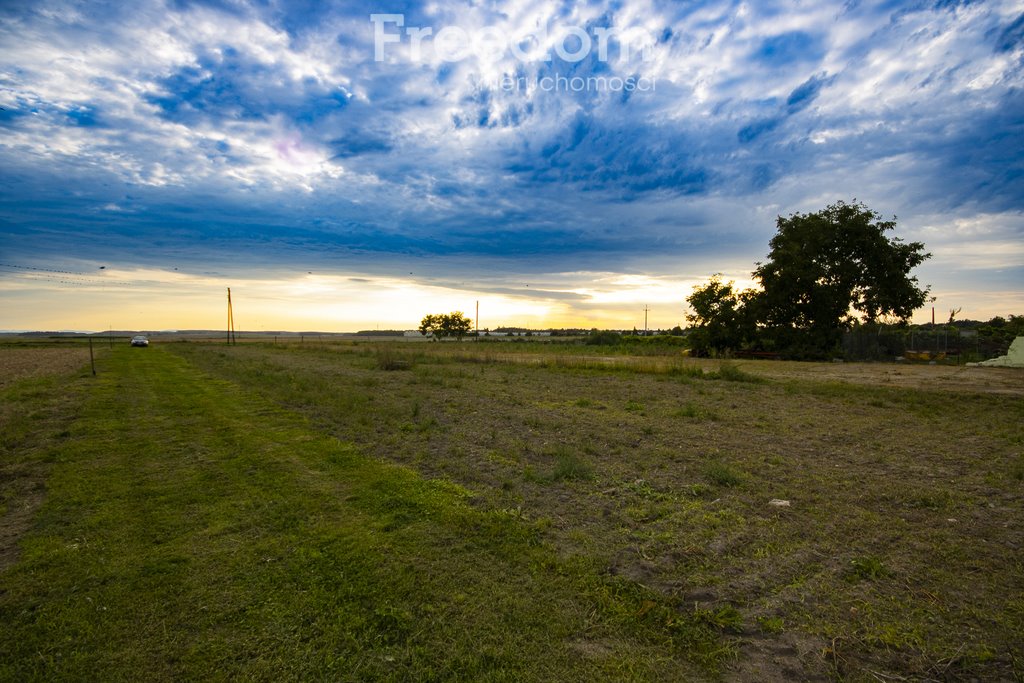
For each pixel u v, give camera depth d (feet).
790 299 114.32
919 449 25.17
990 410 37.45
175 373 67.46
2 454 24.12
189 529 15.03
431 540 14.20
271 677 8.75
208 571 12.42
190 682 8.64
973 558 13.20
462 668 8.95
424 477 20.20
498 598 11.22
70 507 16.87
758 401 42.22
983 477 20.44
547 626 10.23
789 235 116.06
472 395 44.27
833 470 21.39
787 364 94.53
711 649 9.53
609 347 145.79
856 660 9.18
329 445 25.25
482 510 16.61
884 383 56.65
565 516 16.14
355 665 9.04
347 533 14.65
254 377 58.70
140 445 25.62
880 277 109.50
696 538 14.42
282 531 14.87
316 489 18.60
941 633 9.94
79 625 10.23
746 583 11.93
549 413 35.09
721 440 27.02
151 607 10.87
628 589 11.62
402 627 10.09
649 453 24.22
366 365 82.02
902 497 17.93
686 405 38.78
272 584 11.81
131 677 8.77
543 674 8.81
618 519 15.89
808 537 14.53
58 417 34.06
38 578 12.09
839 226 110.42
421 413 34.55
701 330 122.62
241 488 18.79
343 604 10.96
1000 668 8.89
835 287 110.01
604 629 10.18
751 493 18.35
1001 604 10.99
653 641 9.86
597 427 30.32
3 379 61.16
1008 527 15.30
